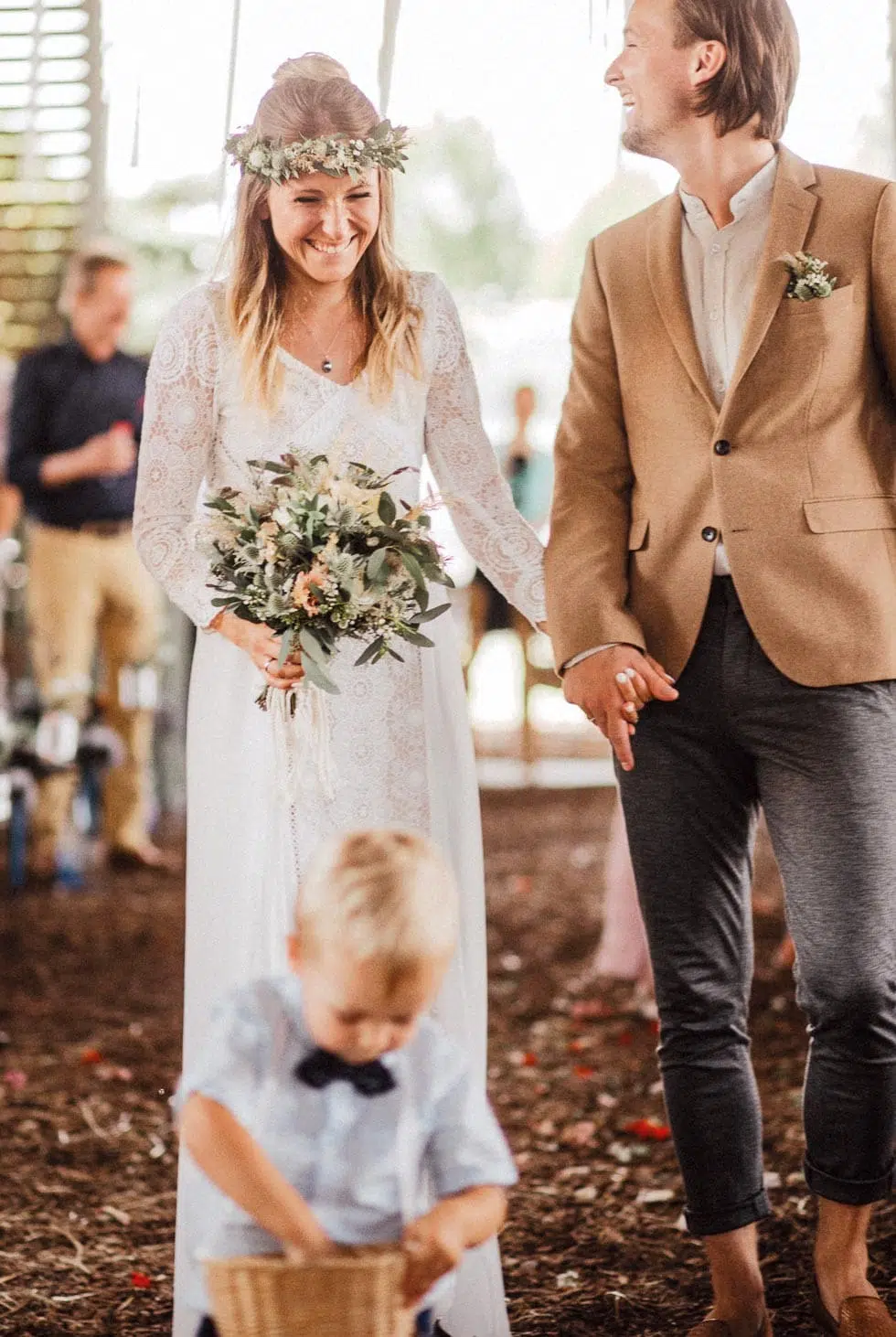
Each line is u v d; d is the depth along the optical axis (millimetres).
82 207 8969
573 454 3129
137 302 12195
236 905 2939
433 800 3037
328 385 2965
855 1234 2934
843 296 2873
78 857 8148
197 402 2959
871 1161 2885
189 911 2980
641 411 3021
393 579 2824
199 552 2902
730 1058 2984
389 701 2996
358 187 2879
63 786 8047
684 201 3002
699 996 2980
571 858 8805
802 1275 3355
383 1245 2199
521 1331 3162
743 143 2938
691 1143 2965
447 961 2203
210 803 2963
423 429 3115
